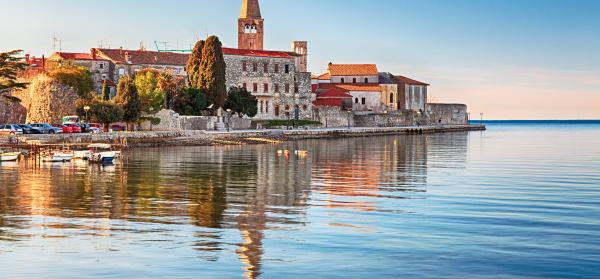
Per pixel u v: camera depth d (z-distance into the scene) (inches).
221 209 1753.2
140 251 1288.1
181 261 1224.8
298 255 1274.6
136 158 3494.1
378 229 1505.9
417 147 4889.3
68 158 3267.7
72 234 1423.5
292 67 7062.0
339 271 1178.0
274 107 6963.6
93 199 1914.4
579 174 2790.4
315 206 1822.1
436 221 1605.6
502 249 1332.4
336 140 5900.6
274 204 1852.9
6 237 1392.7
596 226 1556.3
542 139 6919.3
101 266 1190.9
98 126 4768.7
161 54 7204.7
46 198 1930.4
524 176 2691.9
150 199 1925.4
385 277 1148.5
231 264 1210.0
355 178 2573.8
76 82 5374.0
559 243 1385.3
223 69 5876.0
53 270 1167.6
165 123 5265.8
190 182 2372.0
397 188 2244.1
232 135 5206.7
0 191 2085.4
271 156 3725.4
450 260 1251.2
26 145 3624.5
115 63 6825.8
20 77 5393.7
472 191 2165.4
